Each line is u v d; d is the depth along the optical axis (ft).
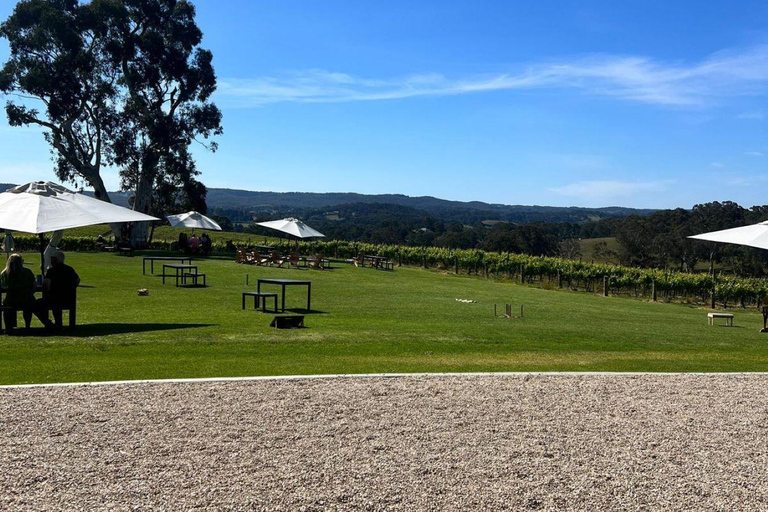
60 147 149.28
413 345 38.58
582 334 46.19
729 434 22.09
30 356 31.83
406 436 20.76
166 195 164.66
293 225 124.36
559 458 19.19
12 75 143.54
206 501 15.46
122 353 33.24
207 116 162.30
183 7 158.40
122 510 14.89
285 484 16.60
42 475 16.84
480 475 17.62
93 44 151.23
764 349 43.32
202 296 64.85
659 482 17.60
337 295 71.41
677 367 34.71
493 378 29.45
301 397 25.08
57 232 62.44
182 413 22.56
